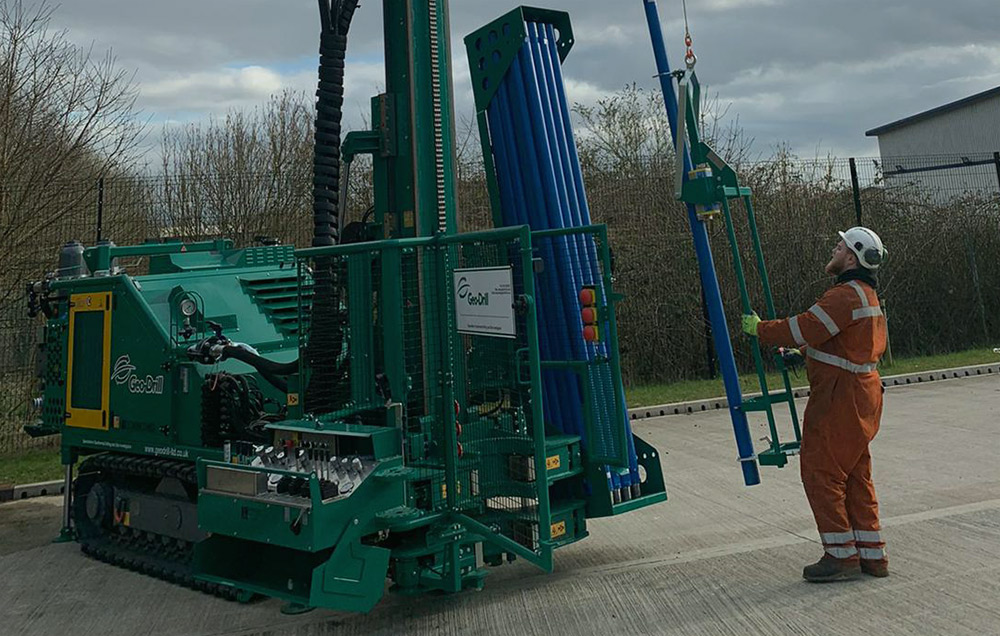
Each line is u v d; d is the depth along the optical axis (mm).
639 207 14844
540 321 5445
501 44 5605
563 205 5457
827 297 4688
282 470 4340
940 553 5070
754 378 14414
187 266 6816
